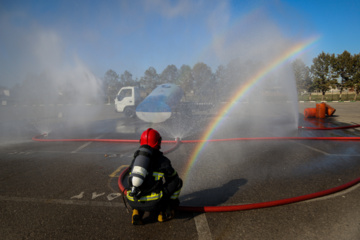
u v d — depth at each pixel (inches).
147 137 105.4
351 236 100.2
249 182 163.0
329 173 176.4
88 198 144.4
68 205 135.9
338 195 138.3
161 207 108.5
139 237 104.2
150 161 101.7
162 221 114.7
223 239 101.3
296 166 194.7
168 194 105.0
